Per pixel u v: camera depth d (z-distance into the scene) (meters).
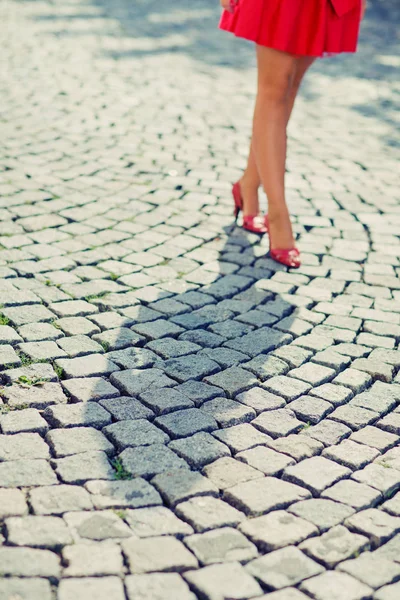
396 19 11.20
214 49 8.55
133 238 3.96
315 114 6.45
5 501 2.07
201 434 2.46
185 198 4.54
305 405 2.68
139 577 1.87
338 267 3.84
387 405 2.72
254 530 2.06
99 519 2.04
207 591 1.84
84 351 2.89
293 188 4.85
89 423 2.46
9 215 4.09
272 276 3.69
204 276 3.63
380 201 4.75
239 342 3.07
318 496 2.23
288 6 3.38
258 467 2.33
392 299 3.55
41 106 6.08
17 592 1.78
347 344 3.12
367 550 2.04
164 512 2.10
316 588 1.89
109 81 6.96
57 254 3.70
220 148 5.45
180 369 2.84
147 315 3.22
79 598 1.78
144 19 9.95
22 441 2.34
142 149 5.30
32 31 8.85
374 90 7.35
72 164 4.93
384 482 2.31
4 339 2.91
